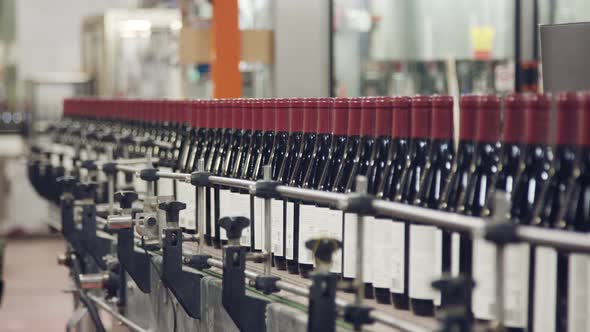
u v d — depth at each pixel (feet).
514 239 4.13
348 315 5.28
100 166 9.96
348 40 21.13
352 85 21.17
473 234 4.31
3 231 33.12
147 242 7.73
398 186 6.66
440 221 4.54
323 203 6.56
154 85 30.99
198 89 24.80
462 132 5.20
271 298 6.58
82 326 11.86
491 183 5.86
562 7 21.36
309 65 19.89
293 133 8.05
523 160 5.70
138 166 10.86
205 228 8.38
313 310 5.49
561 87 7.42
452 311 4.15
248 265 7.45
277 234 7.00
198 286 7.69
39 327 21.11
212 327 7.44
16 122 35.19
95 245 10.41
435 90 22.18
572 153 5.36
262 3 20.31
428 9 21.88
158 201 7.78
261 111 7.64
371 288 6.09
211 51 18.61
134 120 14.92
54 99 39.88
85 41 34.71
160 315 8.96
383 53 21.63
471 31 21.98
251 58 19.48
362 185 5.18
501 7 21.86
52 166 15.34
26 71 41.65
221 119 8.54
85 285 9.82
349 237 6.17
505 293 4.97
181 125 11.60
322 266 5.53
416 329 4.87
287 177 7.99
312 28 19.85
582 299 4.68
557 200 5.38
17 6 41.45
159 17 30.99
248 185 6.56
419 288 5.56
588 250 3.89
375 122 6.04
